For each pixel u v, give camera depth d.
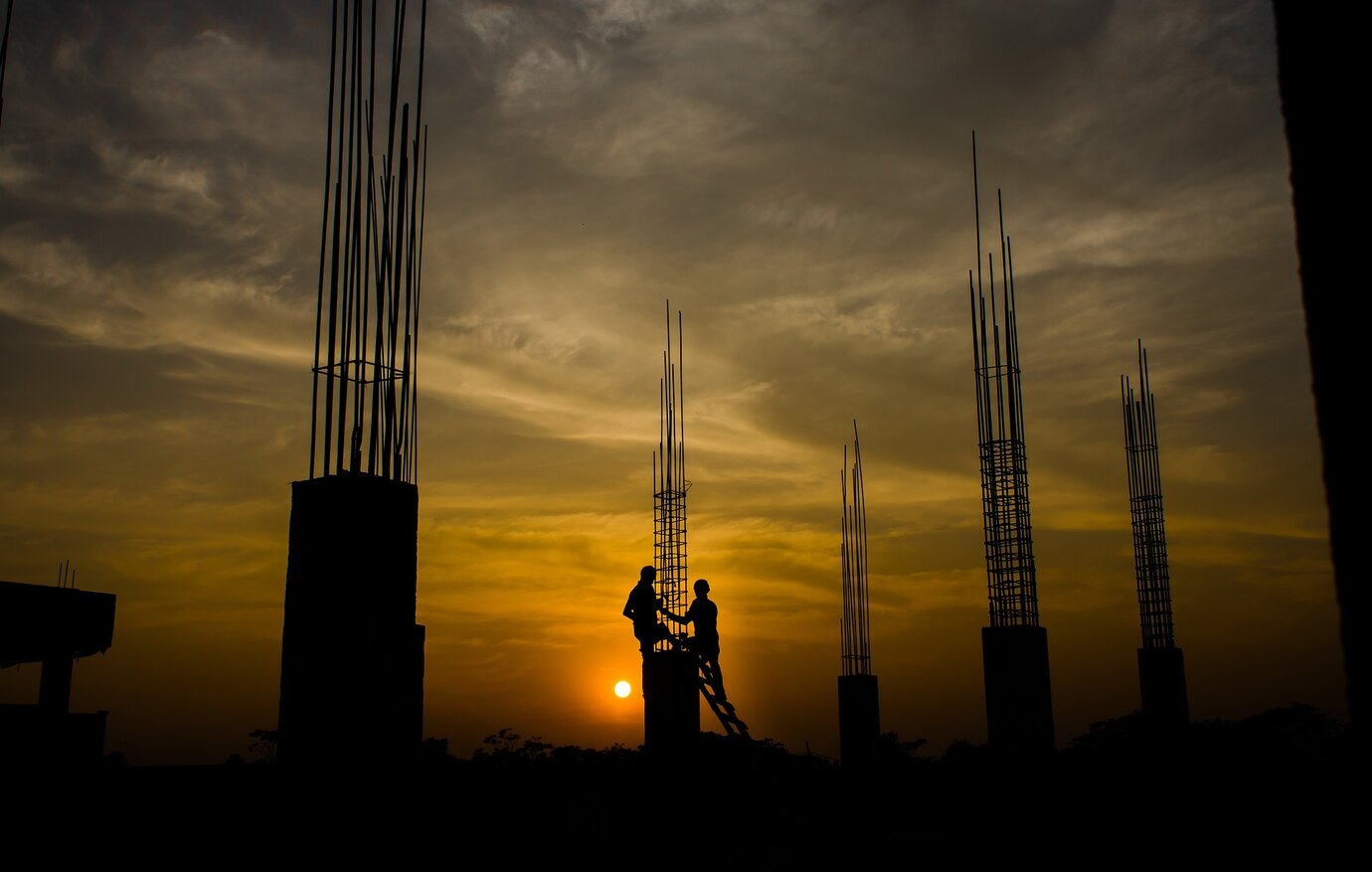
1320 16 2.60
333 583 8.45
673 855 15.11
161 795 12.74
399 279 9.94
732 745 17.28
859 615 21.58
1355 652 2.45
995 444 16.83
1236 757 19.11
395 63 10.62
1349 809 2.51
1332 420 2.52
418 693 12.35
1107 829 15.94
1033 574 16.27
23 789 13.12
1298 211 2.64
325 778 8.11
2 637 17.30
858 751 19.97
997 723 15.52
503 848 13.91
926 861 15.05
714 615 16.80
